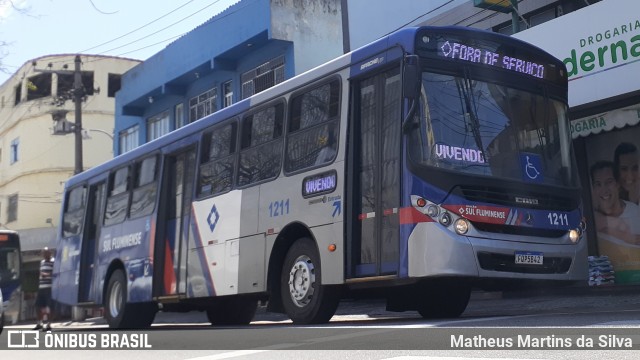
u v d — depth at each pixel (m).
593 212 13.61
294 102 9.95
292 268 9.52
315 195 9.16
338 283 8.62
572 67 12.74
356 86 8.98
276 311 9.73
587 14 12.52
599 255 13.47
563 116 9.29
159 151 13.15
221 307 13.80
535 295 13.23
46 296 14.77
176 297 11.93
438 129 8.13
